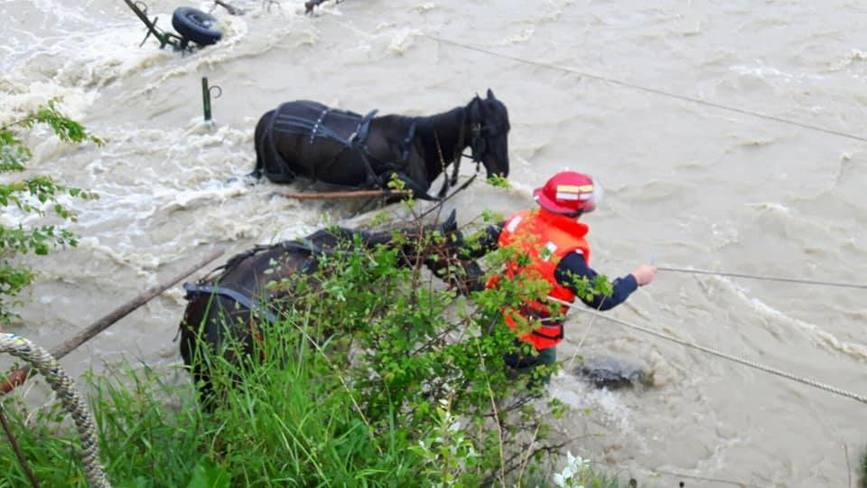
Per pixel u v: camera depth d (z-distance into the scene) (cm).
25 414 473
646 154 984
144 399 484
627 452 644
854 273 816
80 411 283
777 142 998
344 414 445
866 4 1281
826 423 671
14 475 397
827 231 866
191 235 860
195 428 440
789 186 931
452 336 542
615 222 886
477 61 1168
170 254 837
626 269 823
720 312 774
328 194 849
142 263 822
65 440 429
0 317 626
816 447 652
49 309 770
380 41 1220
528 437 602
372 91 1112
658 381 699
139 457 424
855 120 1038
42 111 604
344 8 1307
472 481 412
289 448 405
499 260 505
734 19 1252
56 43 1231
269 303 540
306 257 591
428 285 591
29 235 605
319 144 848
